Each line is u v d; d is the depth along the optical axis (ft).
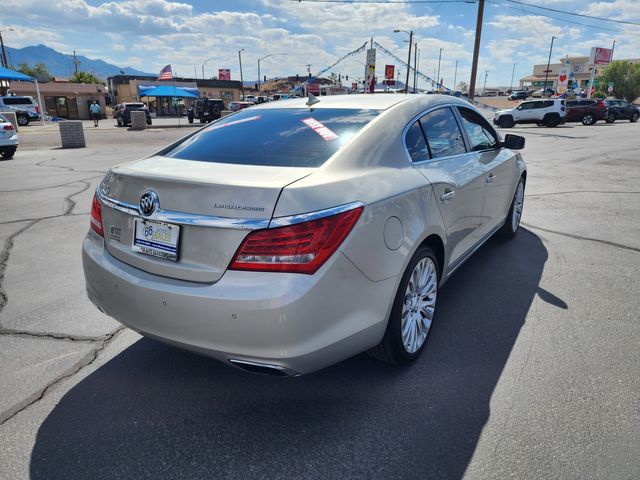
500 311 11.59
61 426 7.73
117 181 8.20
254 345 6.72
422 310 9.52
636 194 25.64
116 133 85.20
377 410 8.02
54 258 15.79
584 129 85.30
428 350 9.86
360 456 7.01
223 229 6.75
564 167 36.32
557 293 12.62
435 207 9.33
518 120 92.89
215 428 7.67
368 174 8.01
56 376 9.11
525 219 20.26
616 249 16.20
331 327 7.00
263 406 8.19
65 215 21.61
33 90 150.92
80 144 56.59
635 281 13.39
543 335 10.41
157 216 7.27
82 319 11.43
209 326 6.85
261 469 6.81
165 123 122.83
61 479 6.67
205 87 205.87
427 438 7.34
